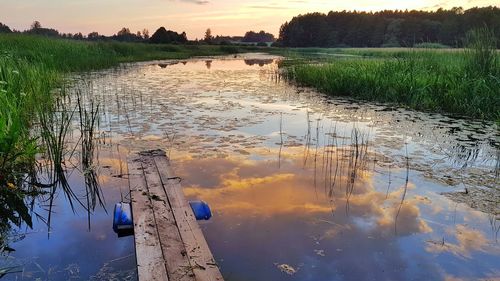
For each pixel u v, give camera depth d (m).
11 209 3.11
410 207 3.16
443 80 7.37
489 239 2.67
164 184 3.40
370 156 4.43
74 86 9.57
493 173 3.89
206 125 5.80
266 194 3.40
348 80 9.05
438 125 5.86
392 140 5.05
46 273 2.27
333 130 5.59
